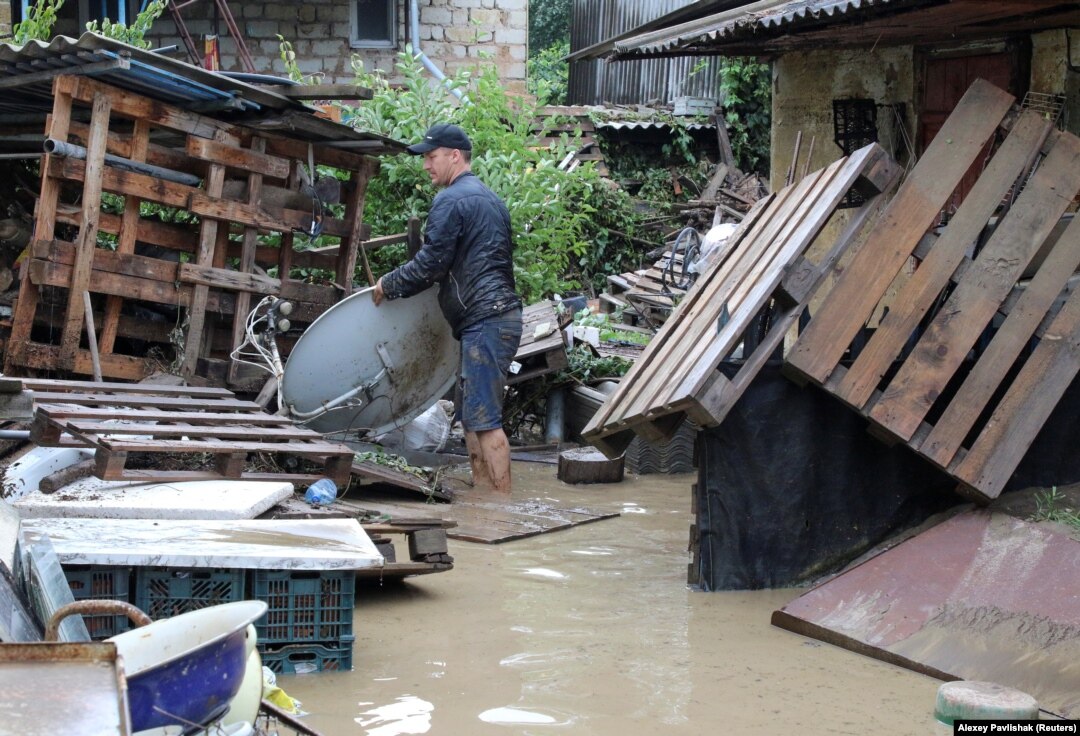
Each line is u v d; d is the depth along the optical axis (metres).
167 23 17.25
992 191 5.60
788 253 5.48
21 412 4.70
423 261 7.55
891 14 8.33
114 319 7.72
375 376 7.80
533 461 9.41
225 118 8.16
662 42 10.66
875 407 5.49
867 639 4.77
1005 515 5.37
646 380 6.11
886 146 10.55
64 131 7.20
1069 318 5.64
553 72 27.31
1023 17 8.27
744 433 5.68
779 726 3.93
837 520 5.83
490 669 4.46
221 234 8.12
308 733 3.45
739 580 5.72
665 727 3.91
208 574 4.29
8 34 12.05
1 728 2.17
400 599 5.45
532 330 10.04
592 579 5.90
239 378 8.11
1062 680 4.13
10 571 3.95
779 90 11.59
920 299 5.55
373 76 13.42
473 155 11.88
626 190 20.31
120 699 2.30
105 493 5.50
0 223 8.40
